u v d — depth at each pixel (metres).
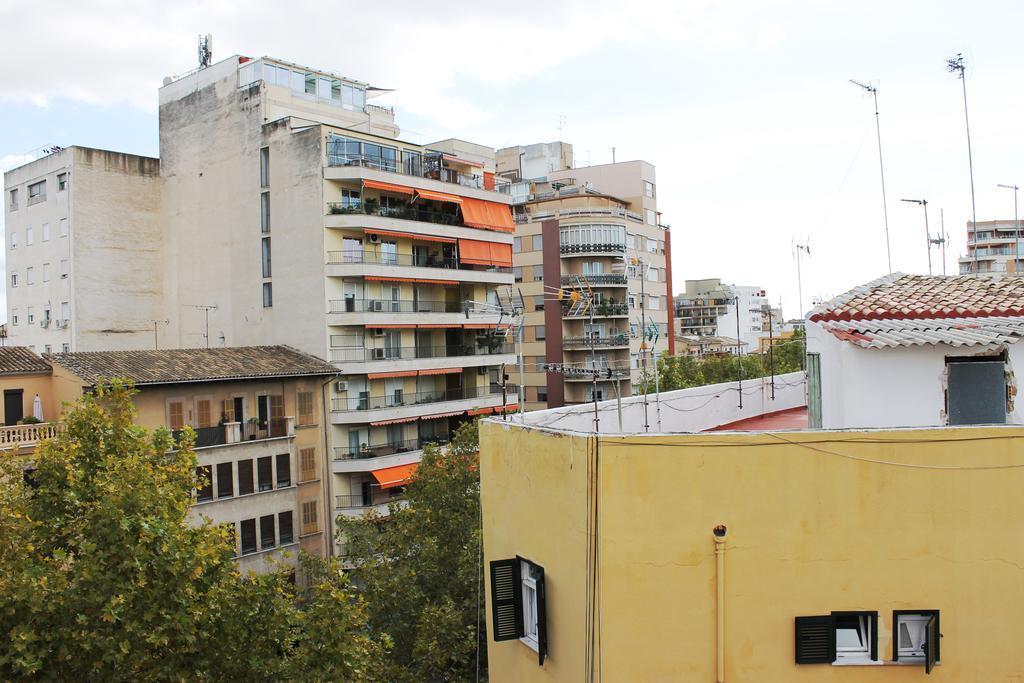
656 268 75.38
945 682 8.62
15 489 18.11
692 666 8.76
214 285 49.25
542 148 84.25
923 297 12.62
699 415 16.73
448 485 28.39
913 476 8.66
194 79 50.56
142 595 16.58
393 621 24.75
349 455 42.72
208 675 17.20
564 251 66.88
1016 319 11.38
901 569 8.66
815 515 8.72
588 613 8.98
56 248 51.12
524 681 10.76
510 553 11.23
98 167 50.28
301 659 17.66
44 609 15.41
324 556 40.19
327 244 43.28
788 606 8.72
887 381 11.02
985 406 10.86
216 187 49.12
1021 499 8.60
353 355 43.53
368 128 53.53
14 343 55.50
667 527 8.77
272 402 39.22
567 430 9.64
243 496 36.88
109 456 19.56
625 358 67.12
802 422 17.78
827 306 12.50
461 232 48.59
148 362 36.50
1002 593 8.59
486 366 51.47
